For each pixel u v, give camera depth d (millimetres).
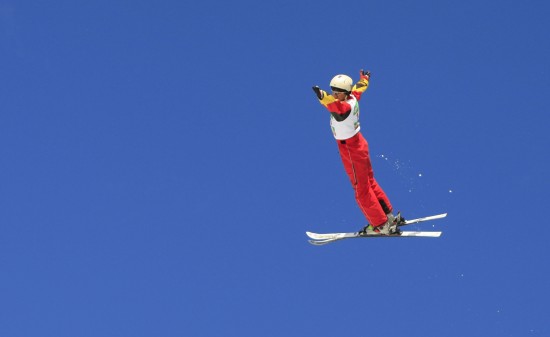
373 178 27109
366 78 26828
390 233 27141
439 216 27422
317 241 27906
